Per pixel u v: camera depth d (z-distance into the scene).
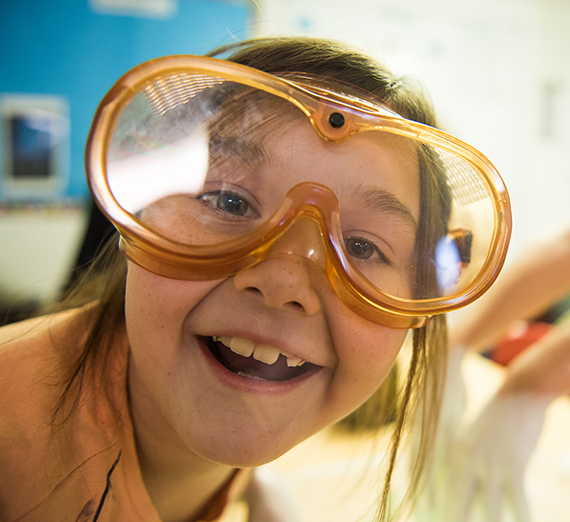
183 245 0.17
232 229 0.18
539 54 1.26
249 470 0.30
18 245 1.05
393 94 0.24
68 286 0.37
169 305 0.17
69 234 1.08
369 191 0.18
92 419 0.21
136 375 0.22
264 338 0.18
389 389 0.32
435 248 0.20
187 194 0.17
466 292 0.20
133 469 0.21
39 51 1.08
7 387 0.20
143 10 1.11
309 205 0.17
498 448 0.35
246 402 0.18
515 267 0.41
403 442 0.34
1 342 0.22
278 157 0.18
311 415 0.20
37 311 0.31
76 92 1.12
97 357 0.22
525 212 1.31
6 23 1.06
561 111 1.30
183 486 0.25
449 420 0.37
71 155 1.15
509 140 1.28
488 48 1.22
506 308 0.40
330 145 0.18
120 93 0.17
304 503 0.32
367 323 0.19
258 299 0.17
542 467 0.37
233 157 0.18
